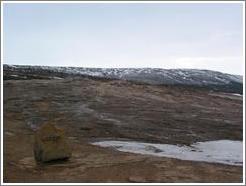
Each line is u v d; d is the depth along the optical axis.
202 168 17.55
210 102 47.47
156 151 23.20
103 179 15.46
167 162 18.45
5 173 16.44
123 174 16.17
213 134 30.05
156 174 16.17
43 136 18.27
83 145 23.47
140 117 35.00
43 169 17.23
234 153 23.56
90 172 16.56
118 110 37.44
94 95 43.66
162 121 33.84
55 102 39.62
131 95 45.69
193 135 29.39
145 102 42.72
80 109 37.06
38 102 39.28
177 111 39.09
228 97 54.75
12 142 23.66
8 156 19.67
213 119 36.12
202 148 25.05
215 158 21.84
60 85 48.12
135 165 17.72
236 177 16.14
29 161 18.72
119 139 27.08
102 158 19.25
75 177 15.78
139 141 26.69
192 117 36.56
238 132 31.08
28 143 23.62
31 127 30.28
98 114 35.31
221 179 15.71
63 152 18.41
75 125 31.28
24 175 16.19
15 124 30.88
